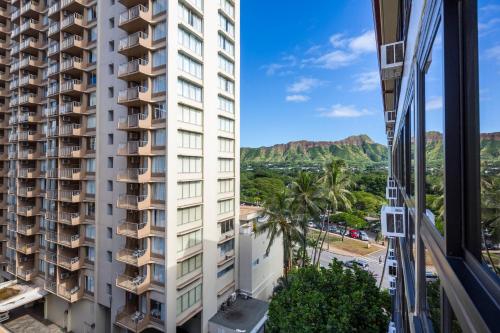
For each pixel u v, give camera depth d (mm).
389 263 10891
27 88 28219
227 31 26125
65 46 23250
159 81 19016
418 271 3625
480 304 1480
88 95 23219
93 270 22188
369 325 11453
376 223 49844
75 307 23453
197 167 21125
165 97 18516
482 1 1774
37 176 26812
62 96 24047
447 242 2115
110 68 21531
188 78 19922
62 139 24219
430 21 2797
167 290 18234
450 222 2102
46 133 26203
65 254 23672
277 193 24359
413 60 3904
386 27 7520
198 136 21234
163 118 18672
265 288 28109
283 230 23609
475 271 1771
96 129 21891
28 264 27609
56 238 23641
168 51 18312
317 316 11688
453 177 2090
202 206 21406
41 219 26844
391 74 5750
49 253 24344
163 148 18688
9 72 31594
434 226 2789
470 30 1946
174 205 18812
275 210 23938
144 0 19344
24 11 27641
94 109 22438
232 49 26984
